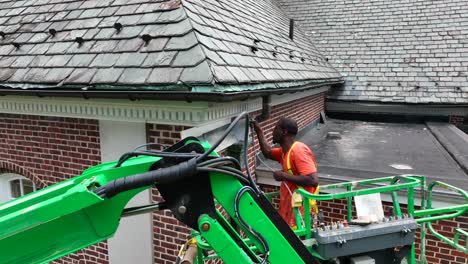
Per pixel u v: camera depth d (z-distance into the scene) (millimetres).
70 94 3713
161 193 1826
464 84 10016
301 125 8711
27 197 1776
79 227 1728
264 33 6629
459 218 4996
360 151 7375
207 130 3650
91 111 4273
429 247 5277
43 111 4680
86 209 1714
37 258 1704
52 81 3877
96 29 4453
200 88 3146
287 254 1900
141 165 1855
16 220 1564
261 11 8555
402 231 2586
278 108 6504
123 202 1749
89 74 3744
